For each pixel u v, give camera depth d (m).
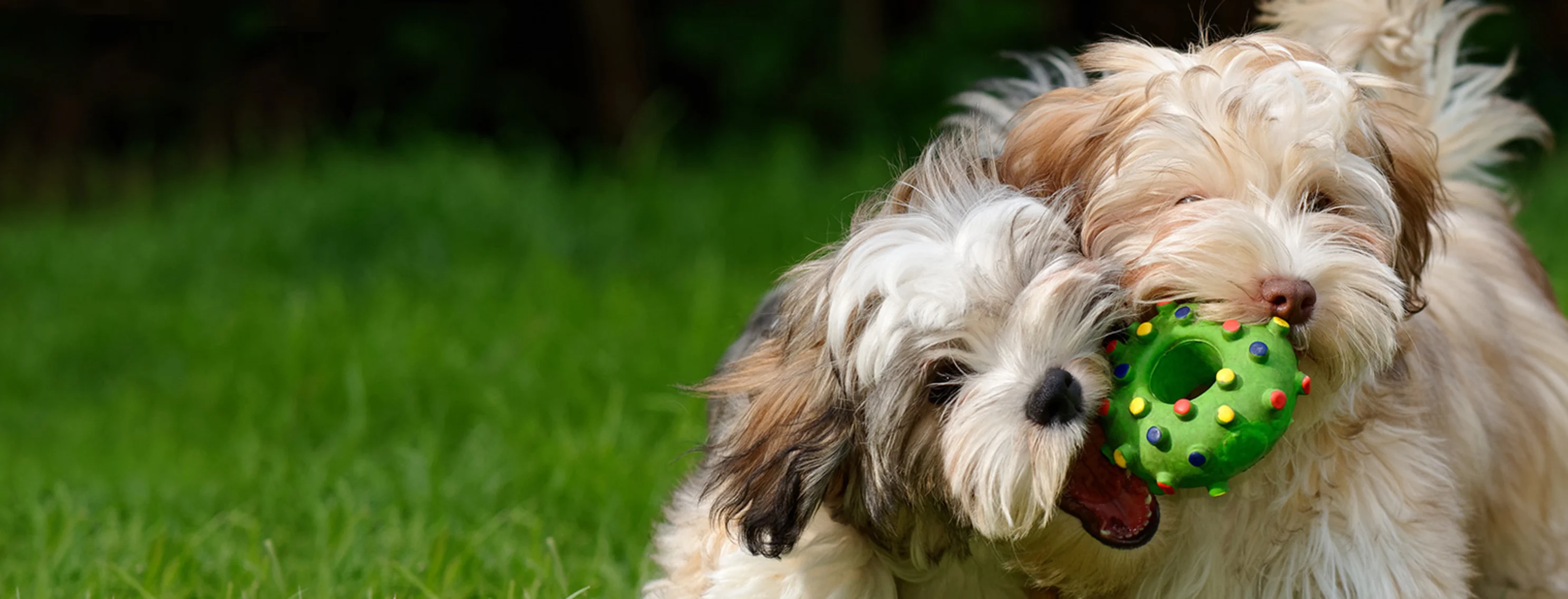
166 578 5.03
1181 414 3.50
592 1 15.79
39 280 12.09
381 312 9.80
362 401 7.90
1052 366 3.50
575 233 11.52
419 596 4.98
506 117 16.05
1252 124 3.75
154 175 16.19
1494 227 5.29
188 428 8.38
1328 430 3.93
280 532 5.79
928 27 15.91
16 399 9.60
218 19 16.45
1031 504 3.46
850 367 3.73
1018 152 4.16
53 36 16.81
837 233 4.50
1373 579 3.94
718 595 4.17
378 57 16.14
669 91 16.03
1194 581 4.07
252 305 10.39
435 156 12.72
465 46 16.02
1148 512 3.75
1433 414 4.24
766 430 3.96
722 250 11.38
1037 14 15.23
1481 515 4.66
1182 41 5.12
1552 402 4.96
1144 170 3.80
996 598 4.17
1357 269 3.56
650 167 13.30
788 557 4.11
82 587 5.07
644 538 5.56
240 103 16.34
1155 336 3.57
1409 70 4.92
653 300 9.57
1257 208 3.68
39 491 6.55
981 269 3.56
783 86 15.55
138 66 16.69
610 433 6.61
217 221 12.60
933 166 4.03
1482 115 5.27
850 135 15.14
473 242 11.35
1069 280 3.50
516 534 5.66
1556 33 15.96
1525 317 5.06
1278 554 4.05
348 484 6.37
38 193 16.31
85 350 10.14
